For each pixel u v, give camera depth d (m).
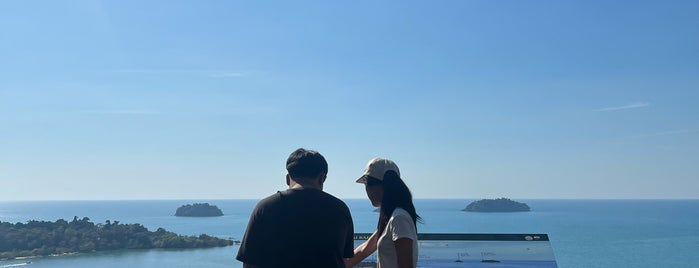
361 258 3.81
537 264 3.86
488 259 3.93
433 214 119.94
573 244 64.06
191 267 46.34
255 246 3.10
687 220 134.75
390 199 3.37
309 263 3.08
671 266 43.69
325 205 3.21
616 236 76.75
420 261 3.92
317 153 3.45
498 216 109.12
